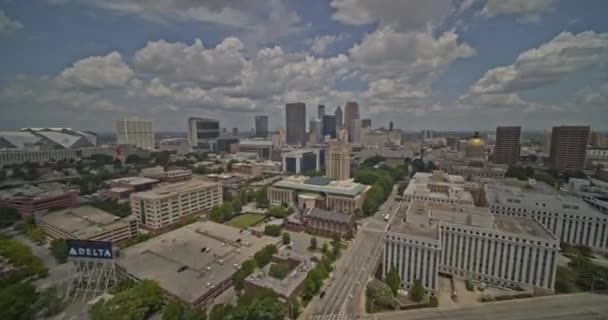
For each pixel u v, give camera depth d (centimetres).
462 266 14812
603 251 17238
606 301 12506
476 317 11675
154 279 13500
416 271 13712
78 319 11388
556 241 12581
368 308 12306
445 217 15738
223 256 16088
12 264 15100
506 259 13700
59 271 15500
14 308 10819
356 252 18325
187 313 10744
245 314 10706
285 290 12506
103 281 13825
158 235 19938
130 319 10669
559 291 13225
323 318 11744
